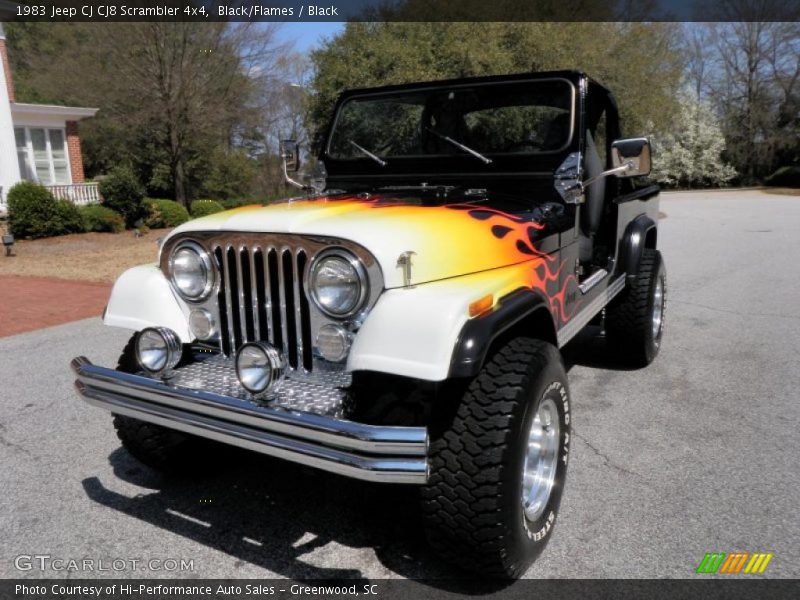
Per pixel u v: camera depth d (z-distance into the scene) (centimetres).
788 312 673
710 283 840
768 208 2203
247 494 318
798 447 354
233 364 268
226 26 2109
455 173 364
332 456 207
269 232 244
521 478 230
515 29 1506
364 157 397
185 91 2131
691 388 448
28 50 2839
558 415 263
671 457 344
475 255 253
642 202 480
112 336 623
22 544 277
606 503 298
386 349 217
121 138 2625
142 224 1681
